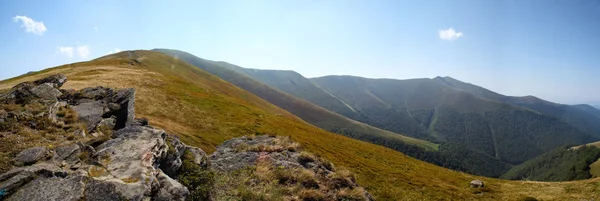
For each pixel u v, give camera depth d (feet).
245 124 187.01
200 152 56.75
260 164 58.80
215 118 183.01
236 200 45.52
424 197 122.52
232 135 156.66
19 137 39.09
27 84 57.31
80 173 32.65
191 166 48.26
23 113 45.47
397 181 140.77
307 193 49.57
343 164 151.33
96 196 30.01
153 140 44.70
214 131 155.22
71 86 171.01
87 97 62.18
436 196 127.65
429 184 146.30
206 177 47.24
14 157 34.55
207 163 56.29
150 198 32.22
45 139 40.70
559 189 151.53
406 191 126.31
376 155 222.28
